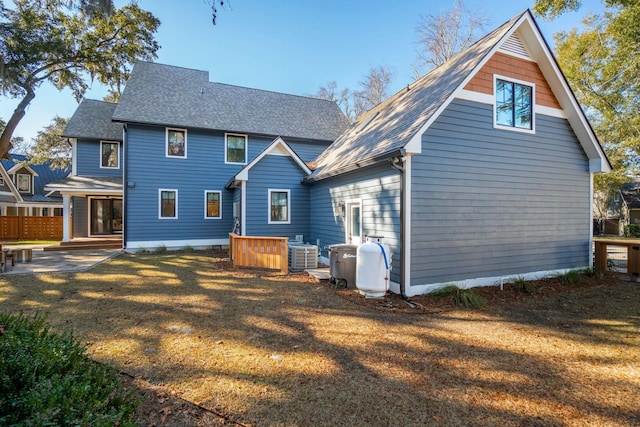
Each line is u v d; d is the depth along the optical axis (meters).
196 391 3.07
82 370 2.53
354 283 7.50
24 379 2.09
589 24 16.84
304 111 18.41
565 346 4.30
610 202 30.44
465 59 8.51
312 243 12.66
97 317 5.18
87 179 14.88
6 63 11.80
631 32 13.32
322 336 4.55
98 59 16.19
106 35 16.62
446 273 7.16
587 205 9.23
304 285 7.70
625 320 5.41
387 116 10.05
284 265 9.20
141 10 16.42
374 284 6.54
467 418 2.74
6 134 12.81
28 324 3.33
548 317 5.55
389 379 3.38
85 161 15.50
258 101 17.66
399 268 6.92
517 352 4.10
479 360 3.86
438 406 2.91
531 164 8.31
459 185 7.33
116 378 2.64
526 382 3.36
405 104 9.41
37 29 12.60
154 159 13.73
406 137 6.76
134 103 13.95
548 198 8.57
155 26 17.27
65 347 2.75
